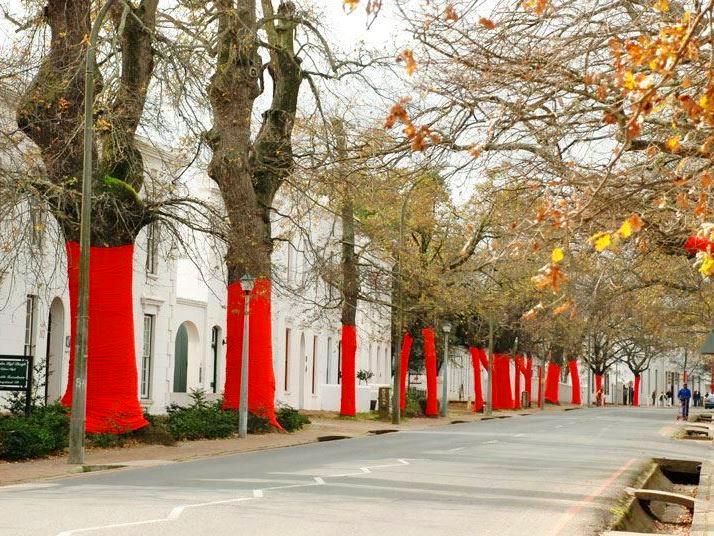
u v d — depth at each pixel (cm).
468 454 2850
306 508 1531
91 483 1908
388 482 1981
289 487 1839
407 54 915
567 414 7506
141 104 2712
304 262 5919
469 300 5638
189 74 2689
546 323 5950
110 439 2812
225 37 3212
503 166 1413
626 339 10688
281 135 3678
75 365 2372
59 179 2614
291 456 2712
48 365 3419
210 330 4825
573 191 1301
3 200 2394
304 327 5534
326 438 3672
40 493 1705
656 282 3631
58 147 2692
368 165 1748
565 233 1037
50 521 1332
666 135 1382
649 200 1319
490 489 1902
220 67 3130
